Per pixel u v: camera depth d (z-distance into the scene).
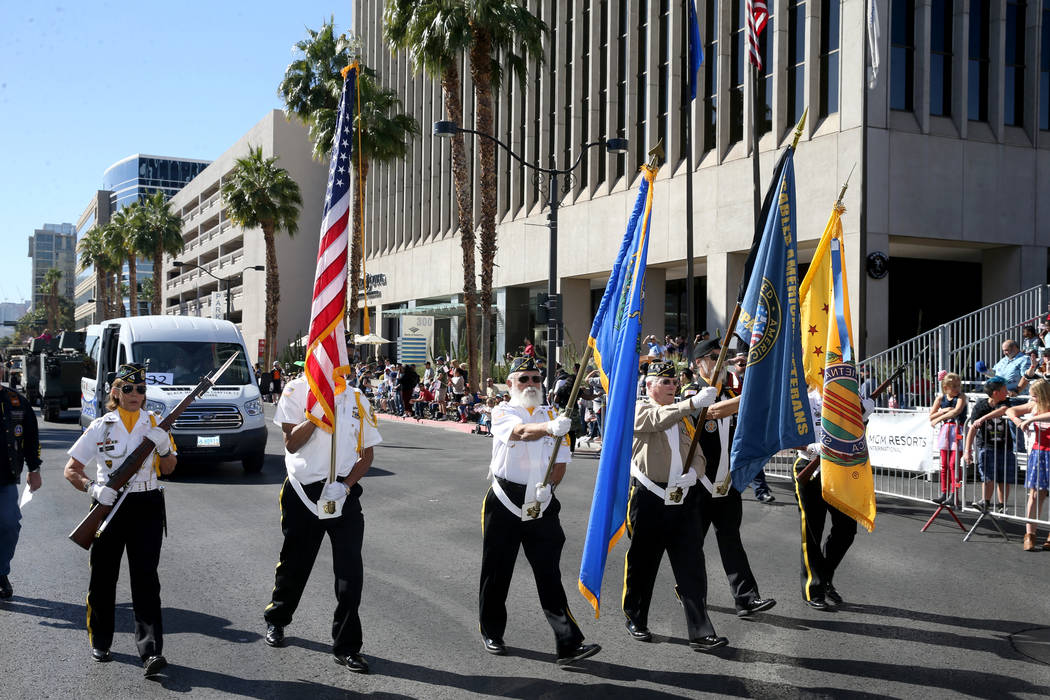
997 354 17.27
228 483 12.95
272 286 48.50
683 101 28.56
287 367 47.94
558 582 5.23
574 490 12.34
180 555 8.11
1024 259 24.17
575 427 18.72
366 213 54.00
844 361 6.62
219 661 5.26
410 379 29.78
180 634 5.78
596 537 5.23
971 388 15.88
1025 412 9.27
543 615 6.26
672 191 28.75
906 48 23.23
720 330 26.56
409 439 21.09
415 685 4.88
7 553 6.60
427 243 45.94
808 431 6.10
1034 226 24.28
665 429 5.53
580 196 33.66
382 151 37.44
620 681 4.93
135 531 5.12
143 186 132.50
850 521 6.51
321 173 65.06
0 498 6.58
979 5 23.97
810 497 6.47
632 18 30.92
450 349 43.03
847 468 6.39
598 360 6.00
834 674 5.05
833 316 6.82
